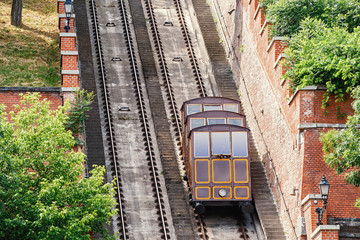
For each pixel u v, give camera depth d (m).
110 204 39.69
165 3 80.00
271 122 54.22
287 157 49.75
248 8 63.28
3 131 37.22
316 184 45.84
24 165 38.59
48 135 39.25
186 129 52.94
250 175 49.53
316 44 47.44
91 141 57.22
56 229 36.16
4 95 47.94
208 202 49.59
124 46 71.56
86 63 67.44
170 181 54.53
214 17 76.19
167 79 66.44
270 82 55.00
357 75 44.94
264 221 50.12
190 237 48.84
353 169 45.38
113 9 77.56
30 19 76.81
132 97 64.19
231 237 49.00
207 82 67.62
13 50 69.25
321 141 45.69
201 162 49.38
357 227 44.59
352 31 52.72
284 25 55.38
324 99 46.75
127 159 56.50
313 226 44.56
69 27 57.00
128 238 48.16
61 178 37.00
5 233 37.12
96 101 62.28
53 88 49.00
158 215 50.94
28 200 37.16
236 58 66.62
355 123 42.56
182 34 74.69
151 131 60.25
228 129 49.94
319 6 54.22
